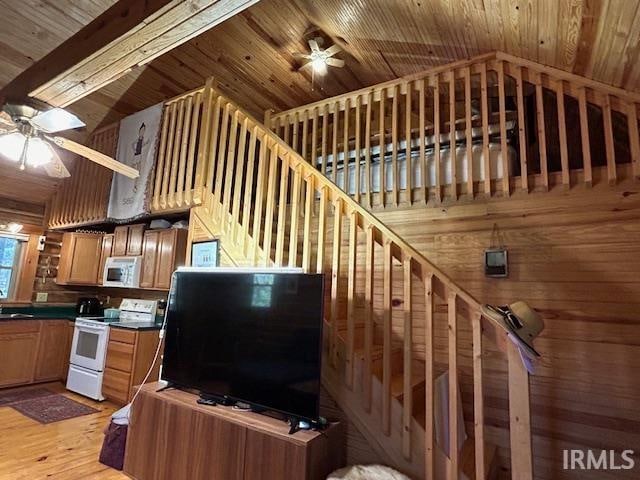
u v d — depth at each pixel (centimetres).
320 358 203
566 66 275
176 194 374
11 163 465
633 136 253
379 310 332
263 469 196
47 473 256
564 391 257
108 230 541
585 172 266
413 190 332
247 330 233
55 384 474
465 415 286
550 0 219
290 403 207
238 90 479
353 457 219
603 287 254
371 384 219
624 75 248
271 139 307
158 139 412
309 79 457
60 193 530
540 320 183
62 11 294
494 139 315
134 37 190
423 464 197
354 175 373
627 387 241
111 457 270
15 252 520
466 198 308
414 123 451
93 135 495
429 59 361
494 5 251
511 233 287
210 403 236
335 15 349
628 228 251
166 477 232
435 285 205
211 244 331
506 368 279
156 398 252
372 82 447
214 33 402
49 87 236
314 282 213
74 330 469
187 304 267
